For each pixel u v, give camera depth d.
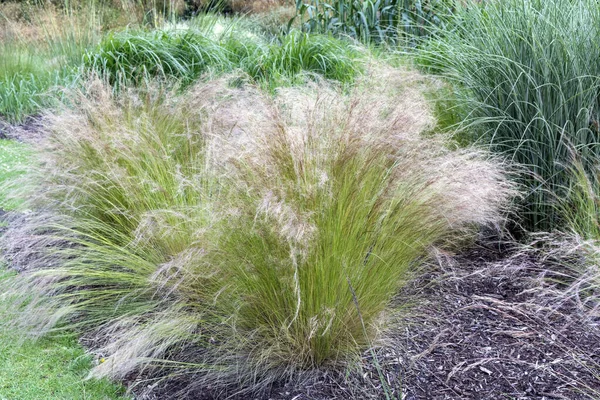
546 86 3.55
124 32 8.18
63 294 3.10
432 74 4.66
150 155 3.53
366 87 3.70
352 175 2.64
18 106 7.91
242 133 3.09
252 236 2.51
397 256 2.79
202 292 2.86
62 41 9.64
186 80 6.98
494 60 3.73
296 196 2.55
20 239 3.40
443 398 2.39
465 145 4.00
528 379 2.47
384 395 2.43
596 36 3.51
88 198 3.62
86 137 3.54
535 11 3.70
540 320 2.91
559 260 3.33
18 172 5.21
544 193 3.62
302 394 2.47
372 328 2.69
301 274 2.47
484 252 3.69
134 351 2.61
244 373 2.63
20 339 2.95
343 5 8.77
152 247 3.18
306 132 2.74
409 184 2.82
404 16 7.64
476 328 2.87
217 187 2.96
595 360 2.58
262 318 2.66
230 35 8.41
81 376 2.69
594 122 3.46
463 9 4.59
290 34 7.81
